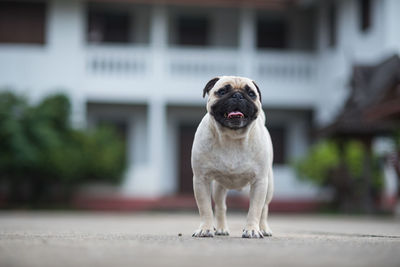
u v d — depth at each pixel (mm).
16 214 14836
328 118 19891
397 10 16703
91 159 17656
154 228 7520
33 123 17516
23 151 17031
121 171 18312
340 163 16031
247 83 4617
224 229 5266
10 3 19984
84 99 19500
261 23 21938
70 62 19672
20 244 3768
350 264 2707
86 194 18625
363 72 15727
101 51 19656
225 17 21781
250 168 4621
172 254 3137
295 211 18875
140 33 21359
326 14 20578
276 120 21719
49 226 7840
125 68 19703
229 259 2904
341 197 16703
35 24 20000
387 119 12508
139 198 18734
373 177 16719
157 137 19312
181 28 21672
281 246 3717
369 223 10438
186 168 21266
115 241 4109
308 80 20500
